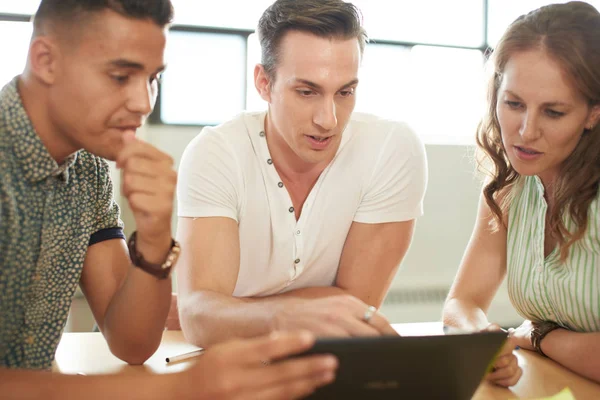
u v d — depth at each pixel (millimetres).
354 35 1415
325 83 1395
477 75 4289
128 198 1100
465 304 1546
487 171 1579
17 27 3557
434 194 4102
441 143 4113
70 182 1129
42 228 1058
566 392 1172
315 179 1618
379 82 4184
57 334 1151
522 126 1299
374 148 1635
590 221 1353
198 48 3875
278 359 789
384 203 1644
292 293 1577
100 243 1279
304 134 1456
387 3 4129
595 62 1237
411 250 4090
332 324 1032
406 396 892
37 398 857
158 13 995
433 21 4199
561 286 1394
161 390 821
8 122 995
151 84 1063
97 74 979
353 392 862
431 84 4246
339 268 1703
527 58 1271
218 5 3869
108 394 839
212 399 771
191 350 1403
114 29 963
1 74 3549
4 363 1082
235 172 1560
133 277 1176
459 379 908
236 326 1299
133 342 1224
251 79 3961
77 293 3438
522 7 4277
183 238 1550
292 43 1406
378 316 1063
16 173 1010
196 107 3908
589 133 1332
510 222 1540
